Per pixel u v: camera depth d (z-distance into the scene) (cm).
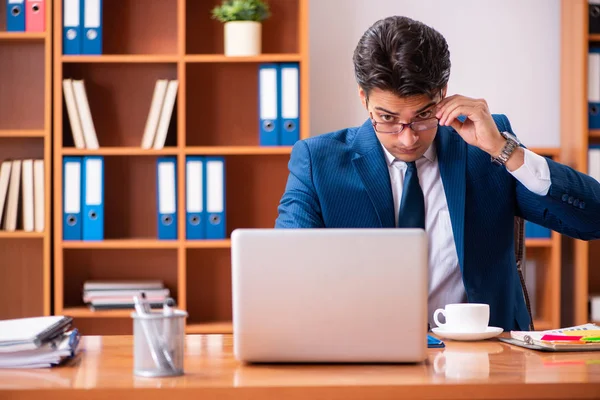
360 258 153
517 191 221
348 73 379
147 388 133
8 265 372
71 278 373
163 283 378
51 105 350
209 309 379
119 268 376
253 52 351
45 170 348
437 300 220
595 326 189
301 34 355
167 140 369
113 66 373
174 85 353
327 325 153
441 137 222
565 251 381
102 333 368
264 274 153
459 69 384
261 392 134
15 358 152
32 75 372
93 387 134
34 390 133
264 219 380
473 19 384
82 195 349
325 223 215
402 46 190
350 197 215
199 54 375
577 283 369
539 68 387
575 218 204
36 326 164
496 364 154
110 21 372
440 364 155
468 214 216
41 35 347
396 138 202
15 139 370
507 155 202
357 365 154
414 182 217
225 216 367
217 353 169
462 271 212
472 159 221
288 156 380
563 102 382
